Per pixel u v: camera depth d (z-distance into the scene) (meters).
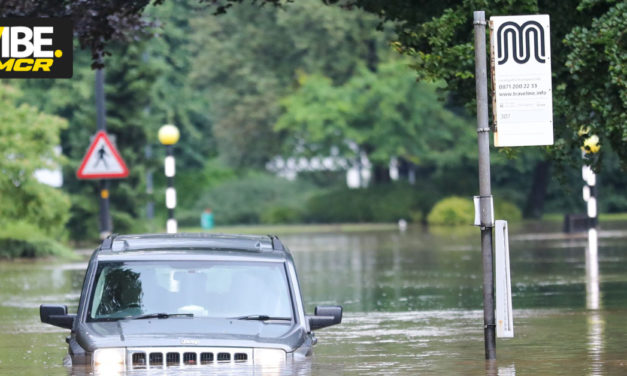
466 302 50.47
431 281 62.53
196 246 26.39
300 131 186.38
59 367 29.45
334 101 181.75
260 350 23.44
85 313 24.88
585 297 50.31
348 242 113.94
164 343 23.30
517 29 27.84
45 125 91.00
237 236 27.59
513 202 181.88
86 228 123.44
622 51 34.78
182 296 25.09
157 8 193.62
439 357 30.30
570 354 30.83
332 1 43.62
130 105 123.94
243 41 194.25
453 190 188.75
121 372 23.11
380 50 184.88
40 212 91.31
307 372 24.19
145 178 126.00
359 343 35.25
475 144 183.62
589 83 36.19
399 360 29.42
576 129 37.38
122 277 25.36
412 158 192.50
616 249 84.06
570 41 35.31
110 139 63.91
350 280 64.38
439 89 39.84
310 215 191.00
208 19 196.88
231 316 24.75
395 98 178.38
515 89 27.78
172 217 68.25
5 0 41.84
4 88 91.81
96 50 44.41
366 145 191.62
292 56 193.75
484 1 35.94
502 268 28.09
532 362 28.62
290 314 24.94
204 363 23.28
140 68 123.31
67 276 70.62
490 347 28.62
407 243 107.75
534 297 51.03
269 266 25.67
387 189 189.50
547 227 134.75
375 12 42.66
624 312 43.62
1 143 89.19
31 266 80.62
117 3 42.78
